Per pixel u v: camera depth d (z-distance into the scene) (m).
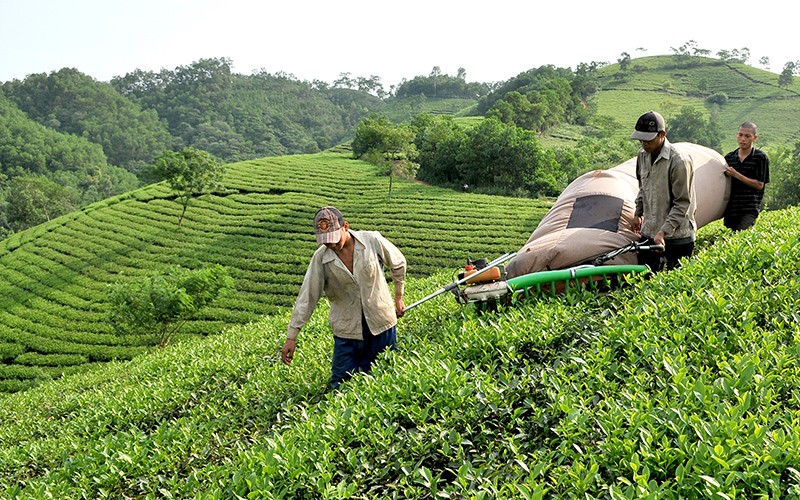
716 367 4.31
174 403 7.85
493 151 64.62
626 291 5.98
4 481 6.69
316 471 4.02
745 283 5.35
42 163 145.75
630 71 166.38
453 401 4.51
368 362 6.38
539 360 5.15
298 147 199.00
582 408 3.95
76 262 45.25
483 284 6.50
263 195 57.47
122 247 47.12
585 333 5.18
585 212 7.58
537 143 65.69
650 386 4.11
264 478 3.98
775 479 2.91
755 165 8.34
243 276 40.25
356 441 4.41
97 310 37.50
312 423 4.62
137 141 186.00
